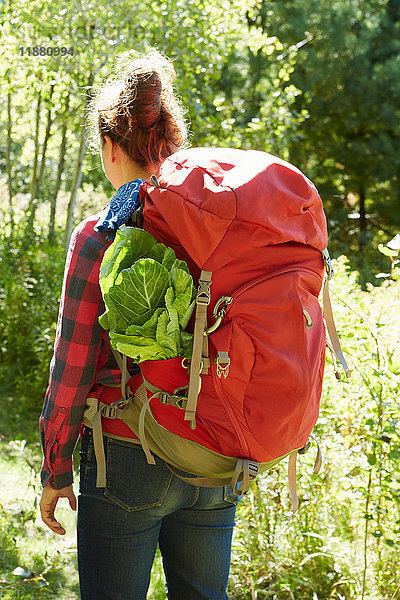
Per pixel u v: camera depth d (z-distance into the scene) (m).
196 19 6.45
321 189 13.97
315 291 1.48
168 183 1.45
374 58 13.50
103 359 1.57
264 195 1.42
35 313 5.66
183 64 6.41
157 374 1.44
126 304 1.38
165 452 1.47
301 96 12.62
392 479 2.46
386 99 12.80
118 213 1.53
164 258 1.42
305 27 12.38
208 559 1.65
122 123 1.67
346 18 12.85
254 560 2.71
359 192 14.29
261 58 11.57
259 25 12.84
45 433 1.57
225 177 1.45
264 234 1.41
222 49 7.16
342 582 2.54
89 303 1.50
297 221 1.47
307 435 1.51
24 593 2.73
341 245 12.88
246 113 10.56
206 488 1.58
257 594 2.67
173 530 1.65
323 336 1.50
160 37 6.31
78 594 2.79
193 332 1.44
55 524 1.67
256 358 1.38
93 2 5.65
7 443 4.46
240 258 1.41
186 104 6.55
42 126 11.73
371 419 2.37
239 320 1.38
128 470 1.51
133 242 1.43
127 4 5.83
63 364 1.52
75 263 1.52
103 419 1.54
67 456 1.59
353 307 2.90
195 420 1.42
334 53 12.64
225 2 6.61
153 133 1.67
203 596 1.66
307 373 1.39
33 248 7.09
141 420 1.42
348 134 14.10
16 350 5.71
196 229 1.39
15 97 9.51
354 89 12.63
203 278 1.41
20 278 5.94
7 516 3.26
